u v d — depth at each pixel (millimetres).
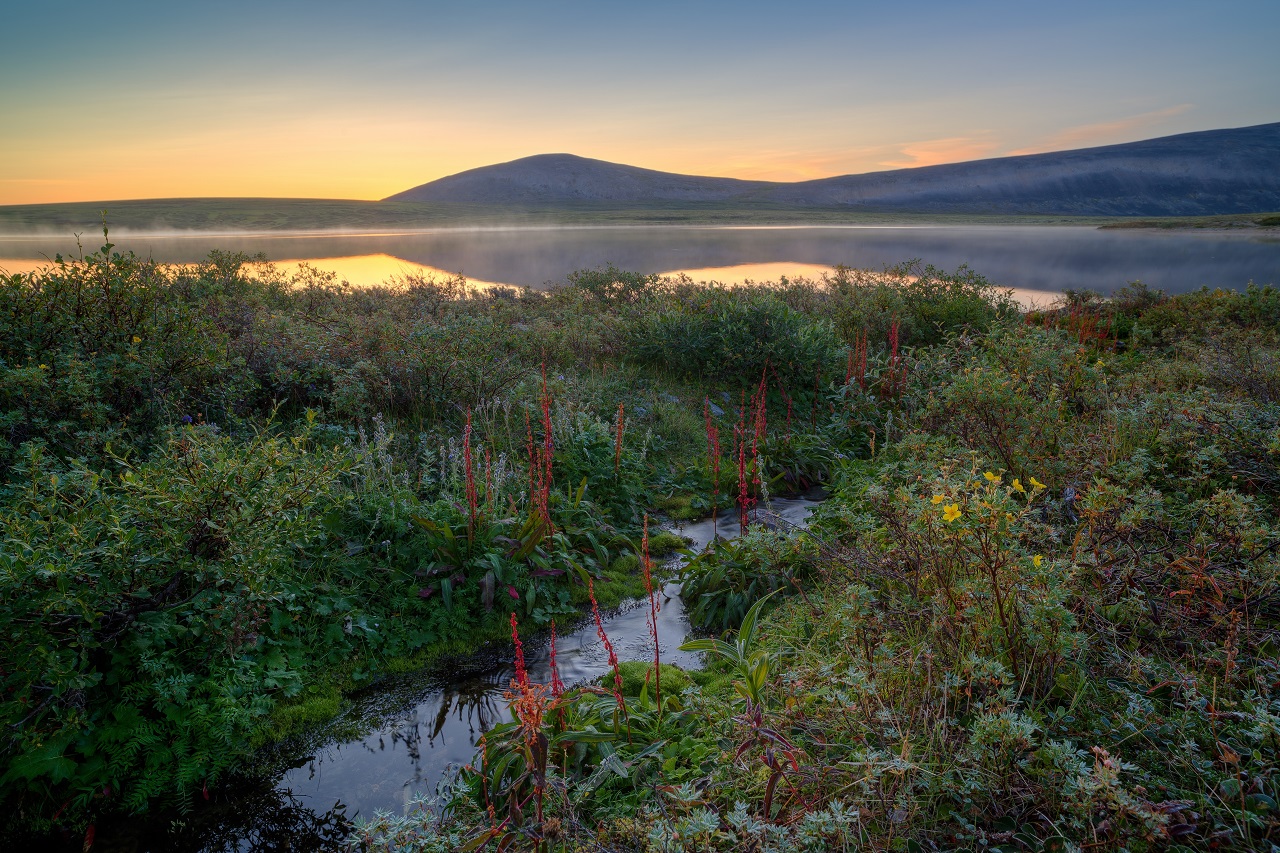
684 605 5680
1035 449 6121
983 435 6582
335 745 4074
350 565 5312
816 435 9148
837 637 4234
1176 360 9398
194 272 11664
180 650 4172
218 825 3512
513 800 2855
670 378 11328
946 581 3695
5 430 5156
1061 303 16328
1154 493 4125
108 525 3893
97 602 3770
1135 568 3711
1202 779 2566
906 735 2887
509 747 3383
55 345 6184
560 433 7797
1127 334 14164
